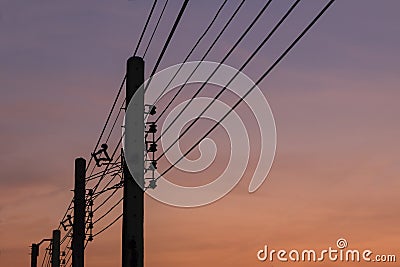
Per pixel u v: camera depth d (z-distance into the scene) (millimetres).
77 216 40969
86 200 41531
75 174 41531
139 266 24844
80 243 40750
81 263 40562
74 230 40875
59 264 58750
